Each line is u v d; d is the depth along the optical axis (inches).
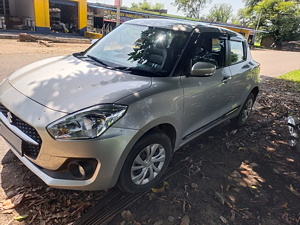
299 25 1696.6
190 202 99.7
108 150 78.4
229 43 141.9
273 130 178.7
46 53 420.8
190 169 120.5
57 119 76.4
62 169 81.0
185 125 111.4
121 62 114.4
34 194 94.0
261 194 109.3
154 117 88.7
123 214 89.9
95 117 77.2
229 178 117.8
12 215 84.1
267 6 1727.4
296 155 146.5
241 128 176.4
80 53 134.6
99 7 915.4
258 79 172.9
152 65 108.6
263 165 132.5
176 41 114.7
